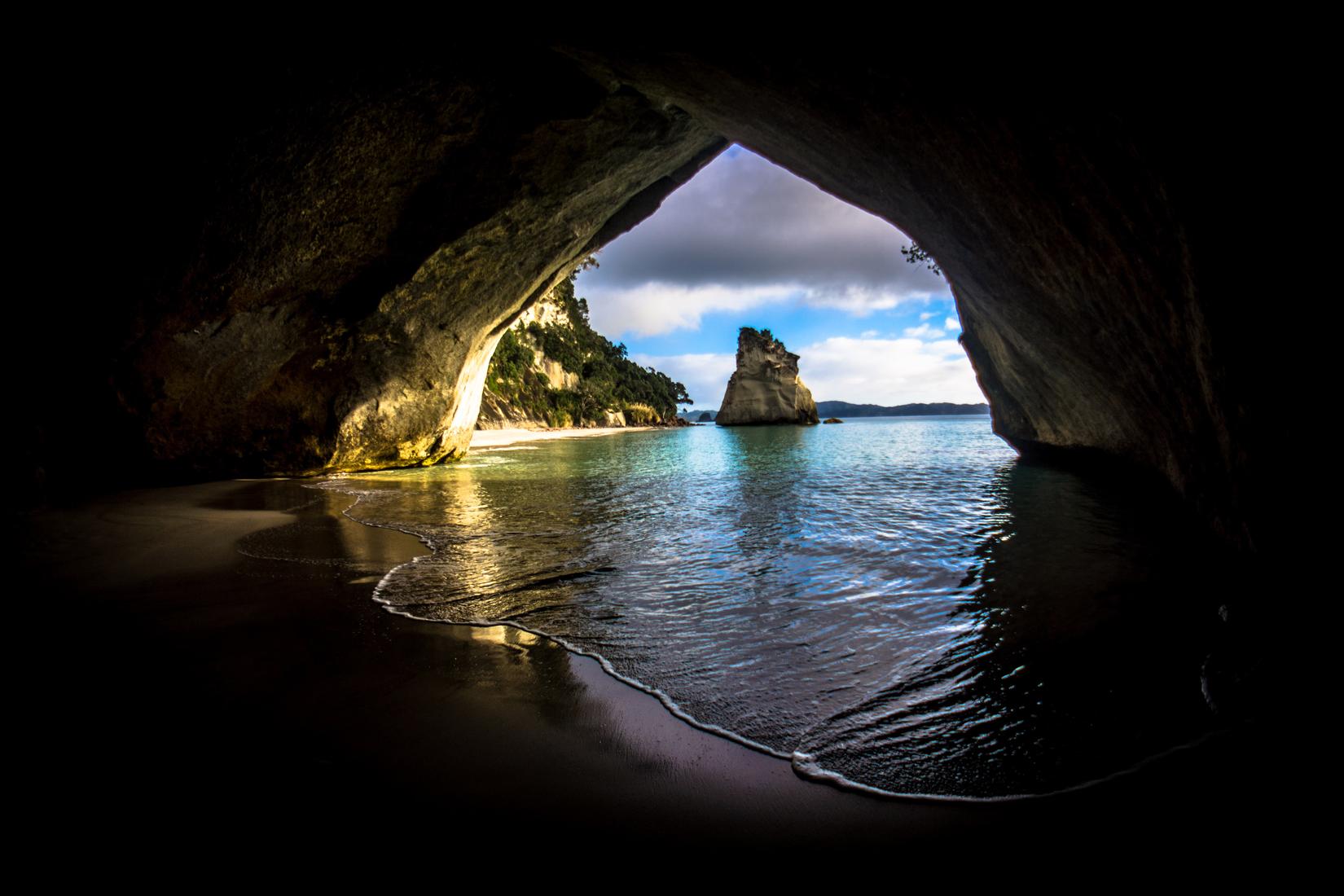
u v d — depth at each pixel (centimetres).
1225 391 308
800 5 333
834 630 374
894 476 1212
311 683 304
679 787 220
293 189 848
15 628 379
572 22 509
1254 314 266
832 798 214
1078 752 236
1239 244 258
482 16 582
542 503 912
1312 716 234
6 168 688
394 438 1417
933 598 428
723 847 189
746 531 674
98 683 300
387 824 196
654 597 445
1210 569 430
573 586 474
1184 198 269
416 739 252
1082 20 246
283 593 456
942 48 309
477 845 187
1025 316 622
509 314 1532
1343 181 211
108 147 704
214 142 731
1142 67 244
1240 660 289
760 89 471
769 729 261
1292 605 288
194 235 846
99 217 782
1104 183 319
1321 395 250
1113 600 404
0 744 241
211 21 596
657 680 309
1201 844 184
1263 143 229
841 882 174
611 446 2797
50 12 564
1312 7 189
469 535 674
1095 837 190
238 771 225
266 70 655
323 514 821
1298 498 280
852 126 459
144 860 175
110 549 594
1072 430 1041
